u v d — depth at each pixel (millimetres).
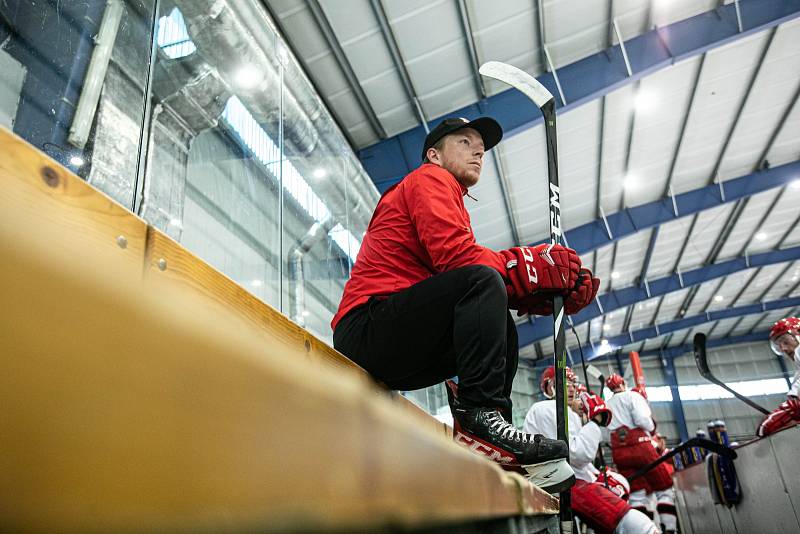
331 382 289
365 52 5891
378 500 299
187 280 502
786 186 11852
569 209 10680
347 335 1383
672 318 17984
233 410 214
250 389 225
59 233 190
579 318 14500
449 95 6754
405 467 347
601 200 10703
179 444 188
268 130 3873
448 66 6387
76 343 173
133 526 163
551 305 1619
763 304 17547
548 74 7125
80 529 151
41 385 160
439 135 1663
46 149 1991
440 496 413
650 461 5016
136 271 435
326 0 5281
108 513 159
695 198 11070
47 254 177
